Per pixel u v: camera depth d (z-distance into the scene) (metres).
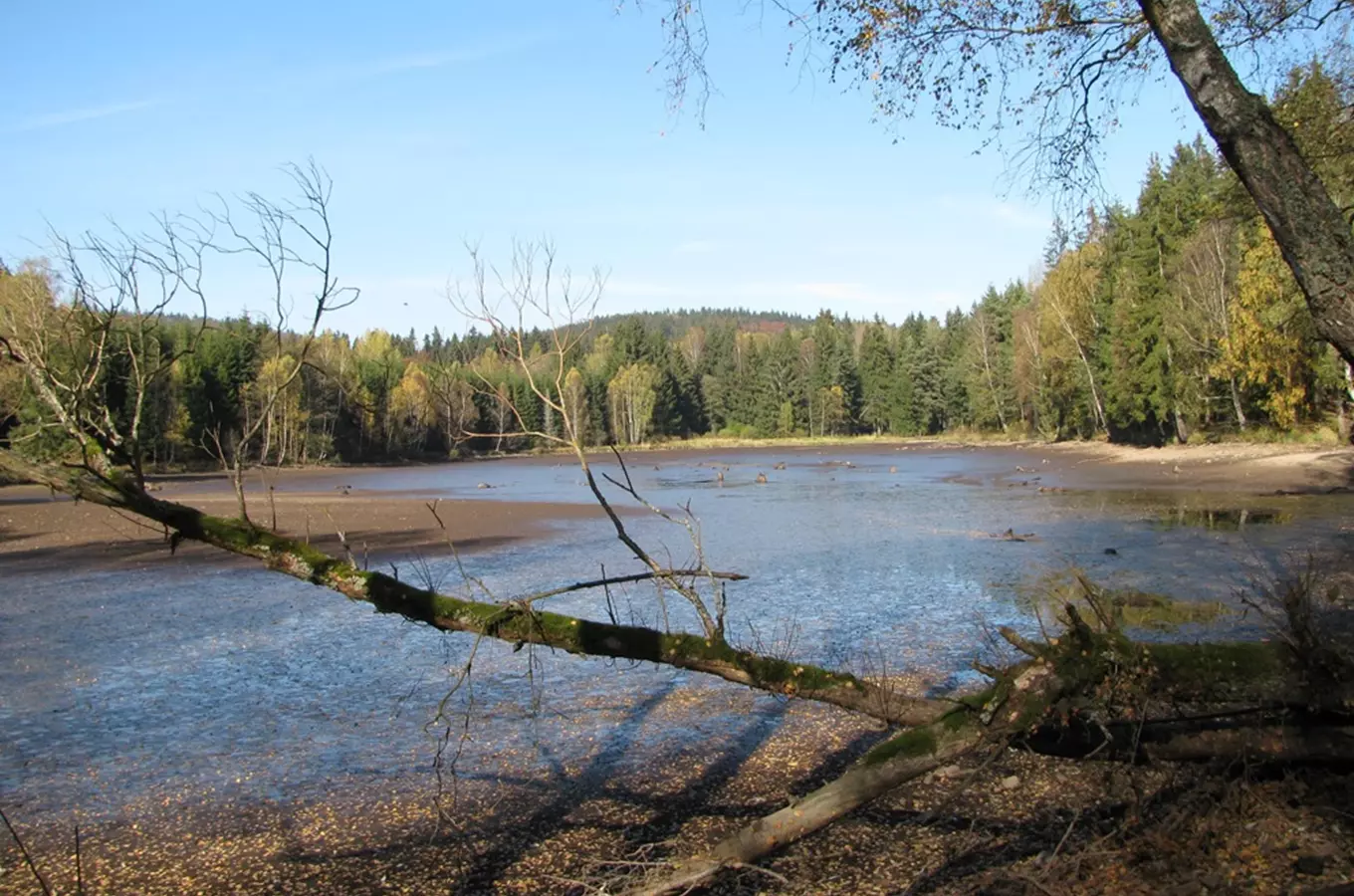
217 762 8.03
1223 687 4.77
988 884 4.85
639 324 118.50
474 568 18.67
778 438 111.56
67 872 6.06
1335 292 3.95
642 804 6.80
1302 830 4.73
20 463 4.32
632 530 25.25
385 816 6.78
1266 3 5.99
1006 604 13.58
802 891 5.16
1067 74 6.12
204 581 17.28
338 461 69.25
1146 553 17.75
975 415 93.19
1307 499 26.22
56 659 11.71
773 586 15.80
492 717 9.05
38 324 4.38
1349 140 8.14
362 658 11.54
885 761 4.32
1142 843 4.90
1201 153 47.00
